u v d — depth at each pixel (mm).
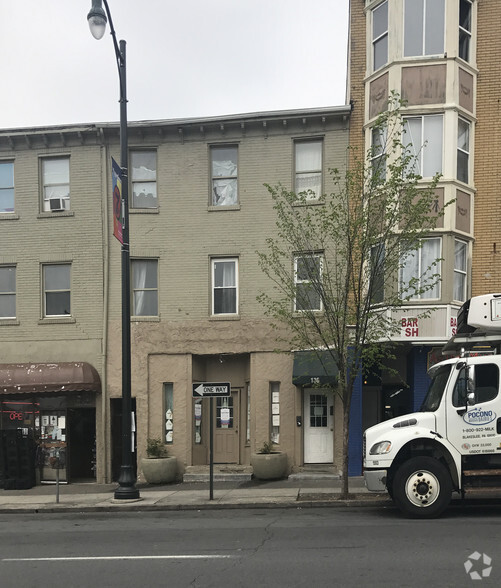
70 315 17250
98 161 17391
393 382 16562
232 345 16406
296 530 8984
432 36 15469
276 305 15883
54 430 17000
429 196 12375
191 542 8375
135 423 16828
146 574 6766
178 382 16578
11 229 17594
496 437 9727
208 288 16703
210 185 17047
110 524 10305
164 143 17188
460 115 15414
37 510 12250
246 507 11680
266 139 16766
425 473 9758
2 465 16297
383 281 12602
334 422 15836
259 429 16031
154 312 17094
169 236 16953
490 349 10469
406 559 7004
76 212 17359
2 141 17672
